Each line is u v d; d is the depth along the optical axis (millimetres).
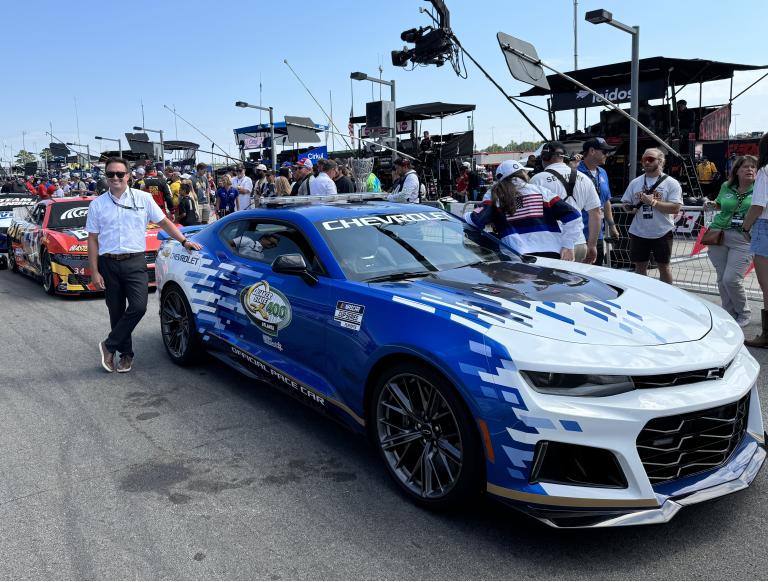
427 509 2910
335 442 3699
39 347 6008
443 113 19891
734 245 5773
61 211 9273
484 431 2562
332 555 2566
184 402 4410
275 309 3865
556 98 14984
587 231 5863
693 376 2561
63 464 3463
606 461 2451
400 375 2947
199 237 5059
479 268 3697
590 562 2484
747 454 2787
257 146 25344
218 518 2869
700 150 14453
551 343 2578
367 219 4023
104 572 2475
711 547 2545
